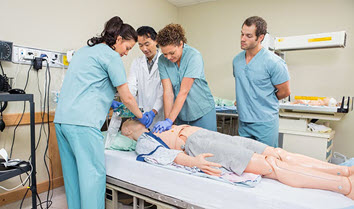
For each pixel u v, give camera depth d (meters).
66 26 2.17
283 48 2.48
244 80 1.62
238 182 1.07
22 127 1.94
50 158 2.13
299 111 2.36
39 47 1.97
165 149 1.39
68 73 1.34
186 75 1.59
